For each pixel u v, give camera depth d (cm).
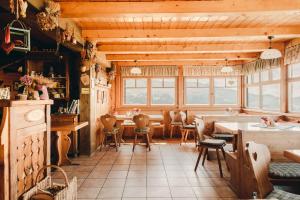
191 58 885
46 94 393
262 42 729
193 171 525
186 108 1027
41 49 695
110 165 575
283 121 673
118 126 854
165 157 649
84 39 598
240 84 1027
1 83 661
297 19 511
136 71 920
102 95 845
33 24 443
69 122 611
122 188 430
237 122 605
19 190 276
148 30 570
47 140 342
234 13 398
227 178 480
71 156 655
